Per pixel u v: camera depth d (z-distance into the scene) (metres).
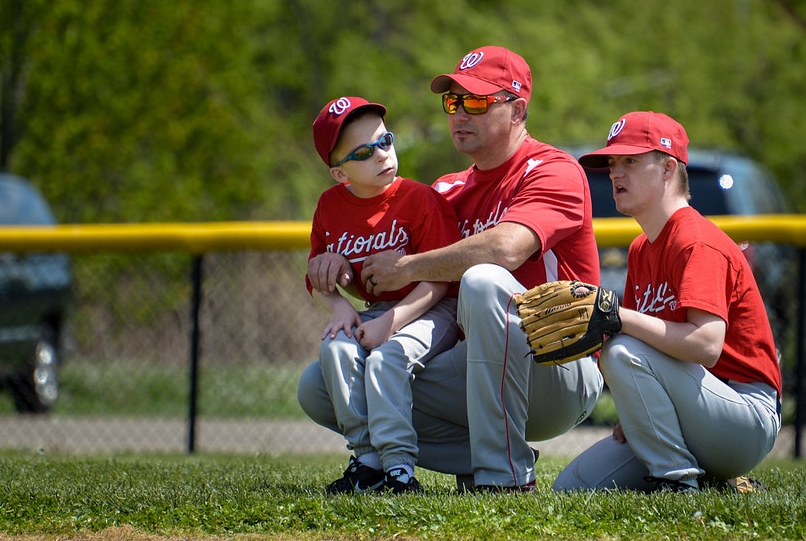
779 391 14.30
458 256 14.26
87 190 49.72
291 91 65.62
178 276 38.41
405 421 14.09
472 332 13.91
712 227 14.00
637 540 11.62
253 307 35.12
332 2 64.19
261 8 57.69
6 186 38.16
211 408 33.41
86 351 38.56
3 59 48.81
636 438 13.81
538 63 62.28
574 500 12.90
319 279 14.95
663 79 67.00
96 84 49.31
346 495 13.46
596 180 32.16
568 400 14.64
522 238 14.20
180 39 50.25
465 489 13.93
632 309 14.86
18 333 34.09
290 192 58.72
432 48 62.09
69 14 48.69
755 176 37.53
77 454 25.06
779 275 26.94
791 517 11.98
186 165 50.81
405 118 61.81
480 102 14.94
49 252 27.84
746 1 69.00
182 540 12.22
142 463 19.75
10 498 14.02
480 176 15.54
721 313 13.38
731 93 66.50
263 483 15.66
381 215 15.01
